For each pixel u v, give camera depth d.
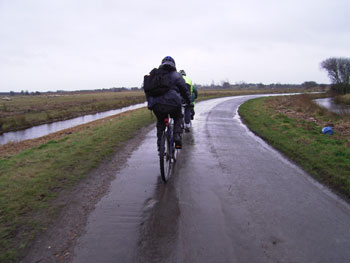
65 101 46.41
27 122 17.98
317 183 4.26
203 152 6.20
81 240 2.55
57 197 3.53
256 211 3.22
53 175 4.30
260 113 16.25
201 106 21.52
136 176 4.43
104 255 2.32
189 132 8.88
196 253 2.35
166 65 4.01
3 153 7.25
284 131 9.16
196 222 2.92
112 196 3.61
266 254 2.36
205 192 3.79
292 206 3.39
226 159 5.62
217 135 8.52
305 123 12.32
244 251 2.40
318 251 2.43
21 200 3.36
